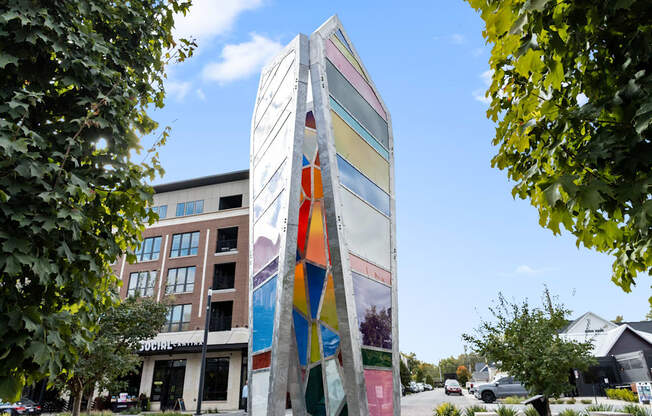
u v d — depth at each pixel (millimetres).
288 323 6297
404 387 50094
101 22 5574
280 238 6793
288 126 7363
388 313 8414
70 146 4461
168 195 39250
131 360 17000
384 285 8531
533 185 3490
